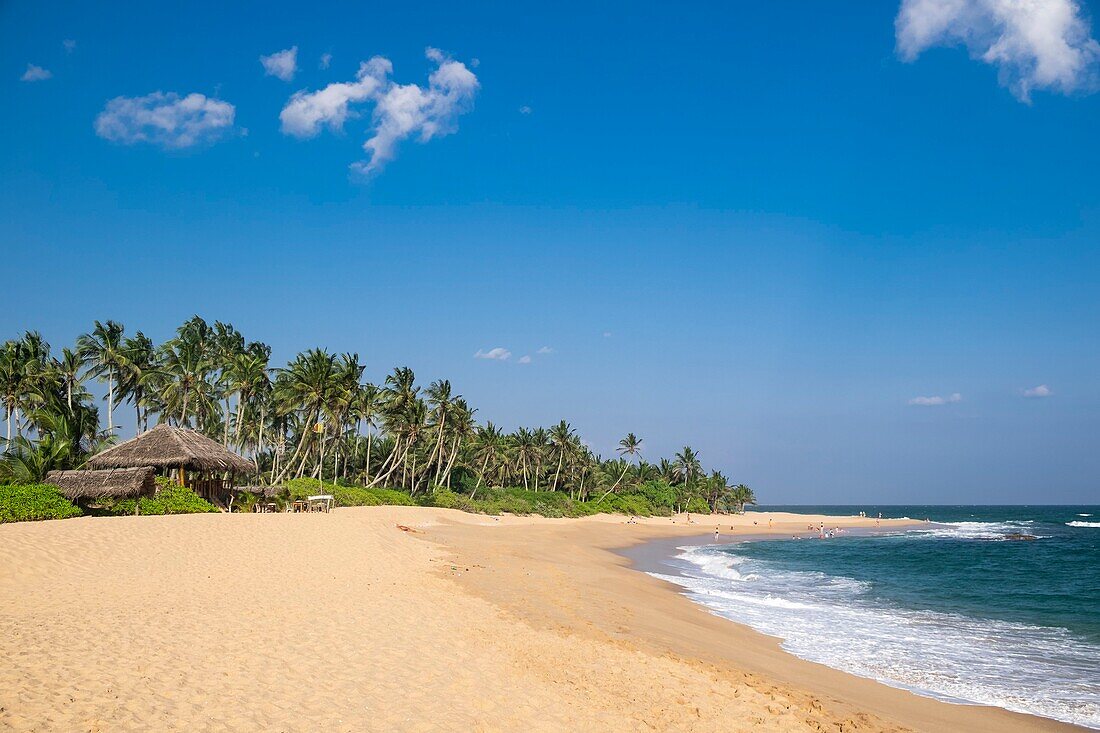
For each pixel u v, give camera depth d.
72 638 10.20
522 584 21.27
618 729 9.00
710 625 18.88
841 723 10.49
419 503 73.81
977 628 20.88
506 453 102.44
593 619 16.66
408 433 79.44
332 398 63.81
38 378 50.28
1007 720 12.22
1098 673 15.52
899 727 10.78
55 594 13.70
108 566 16.84
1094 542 68.69
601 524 82.94
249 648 10.54
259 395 66.50
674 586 27.98
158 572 16.67
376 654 10.91
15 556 16.33
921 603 26.19
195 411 64.00
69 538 18.86
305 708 8.34
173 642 10.47
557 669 11.40
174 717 7.56
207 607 13.14
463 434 87.19
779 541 71.31
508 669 11.01
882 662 16.16
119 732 6.97
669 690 10.98
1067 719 12.38
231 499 40.94
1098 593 29.34
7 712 7.04
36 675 8.32
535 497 93.81
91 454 40.91
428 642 12.02
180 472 36.75
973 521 144.62
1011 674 15.38
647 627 16.66
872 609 24.34
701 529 93.88
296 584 16.39
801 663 15.35
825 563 44.22
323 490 59.72
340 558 21.11
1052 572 38.59
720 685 11.67
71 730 6.86
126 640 10.34
